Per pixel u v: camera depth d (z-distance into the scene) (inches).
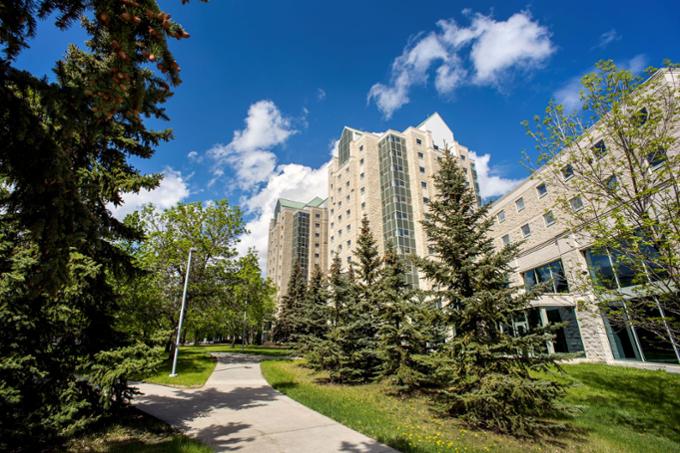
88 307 282.2
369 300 626.8
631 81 341.7
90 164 296.8
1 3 120.3
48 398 239.9
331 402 393.7
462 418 317.7
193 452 223.6
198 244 857.5
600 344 684.7
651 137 343.0
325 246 3171.8
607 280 368.5
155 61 140.3
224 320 1011.3
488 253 350.6
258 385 533.3
